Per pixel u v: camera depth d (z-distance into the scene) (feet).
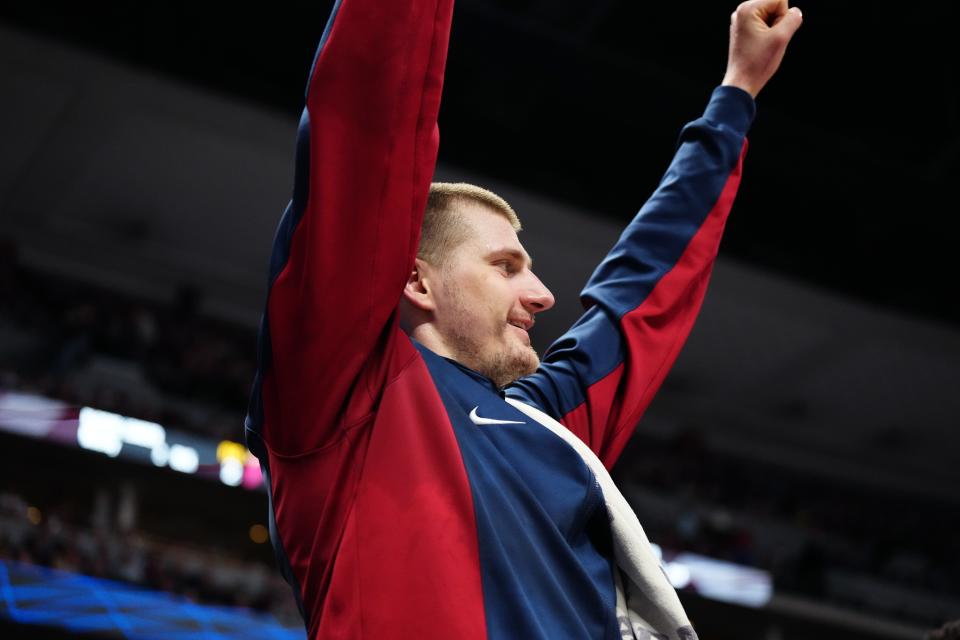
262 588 50.67
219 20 71.36
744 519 79.36
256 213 82.02
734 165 9.02
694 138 9.12
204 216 81.92
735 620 68.08
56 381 59.57
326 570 5.63
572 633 5.33
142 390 65.26
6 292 68.33
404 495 5.49
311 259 5.68
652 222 8.76
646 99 72.95
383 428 5.74
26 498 54.70
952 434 101.14
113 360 65.92
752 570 69.56
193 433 59.11
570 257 83.15
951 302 88.94
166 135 75.77
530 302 6.88
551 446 6.12
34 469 54.75
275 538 6.18
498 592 5.25
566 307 85.97
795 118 76.33
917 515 100.94
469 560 5.31
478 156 75.77
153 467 57.06
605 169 79.77
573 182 79.10
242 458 59.82
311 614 5.82
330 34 5.88
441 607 5.13
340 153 5.80
